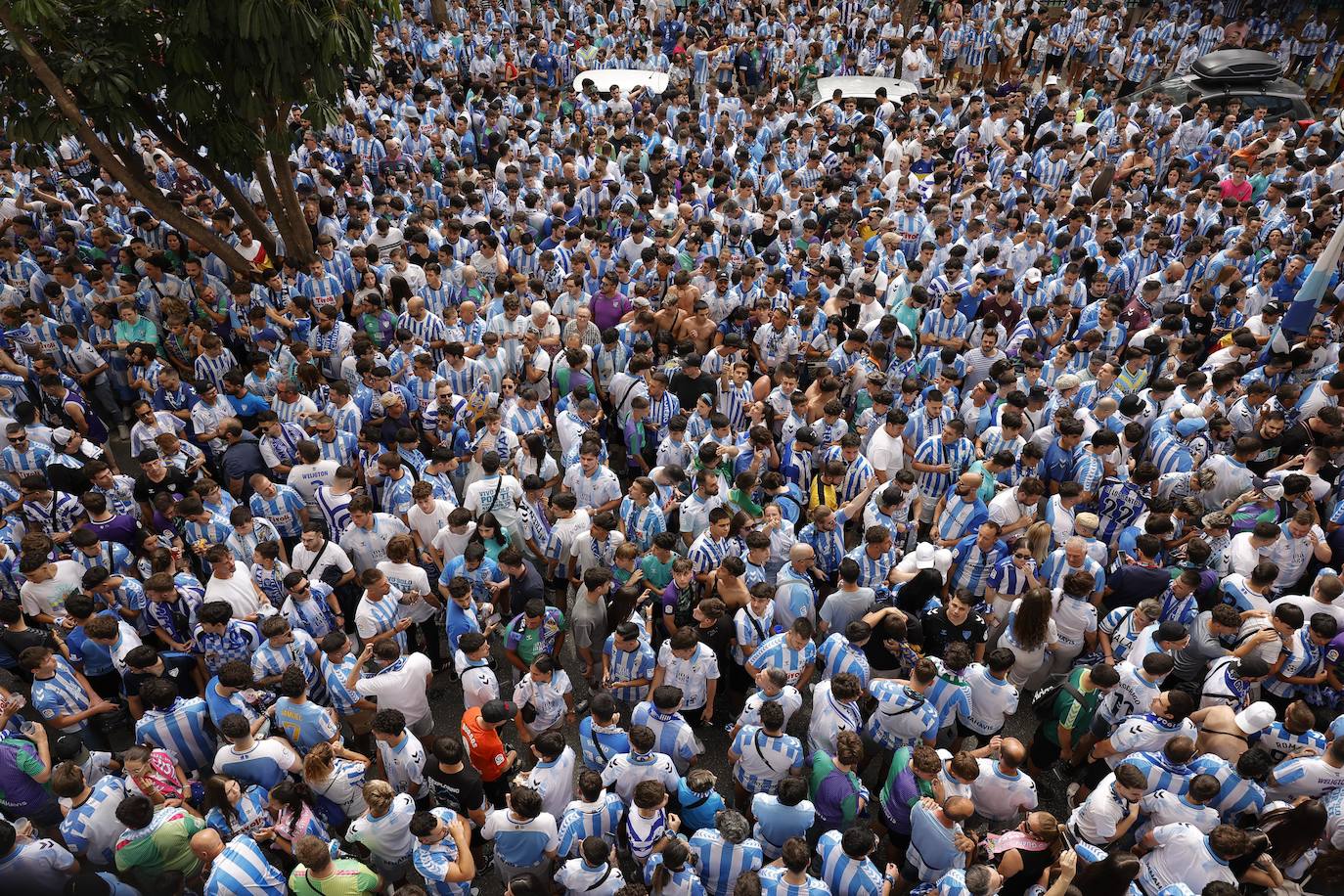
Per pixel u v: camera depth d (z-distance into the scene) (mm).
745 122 19375
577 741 7473
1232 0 24953
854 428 10273
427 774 5645
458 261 12367
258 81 9695
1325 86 23562
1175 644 6320
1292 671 6719
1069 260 12594
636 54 22531
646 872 5242
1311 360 10008
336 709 6547
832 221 13562
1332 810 5727
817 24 24344
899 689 6238
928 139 16453
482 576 7320
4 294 11266
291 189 11664
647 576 7414
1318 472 8375
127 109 9883
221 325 11484
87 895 5062
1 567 7555
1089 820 5617
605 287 11328
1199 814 5473
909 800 5680
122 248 11688
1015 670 7121
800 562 7203
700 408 8883
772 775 6094
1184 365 10148
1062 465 8758
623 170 16281
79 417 9508
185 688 6961
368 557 7746
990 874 4934
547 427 9516
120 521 7793
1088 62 24406
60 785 5359
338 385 8953
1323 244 11500
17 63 9391
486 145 18422
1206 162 16766
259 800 5664
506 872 5543
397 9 10555
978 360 10477
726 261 12617
